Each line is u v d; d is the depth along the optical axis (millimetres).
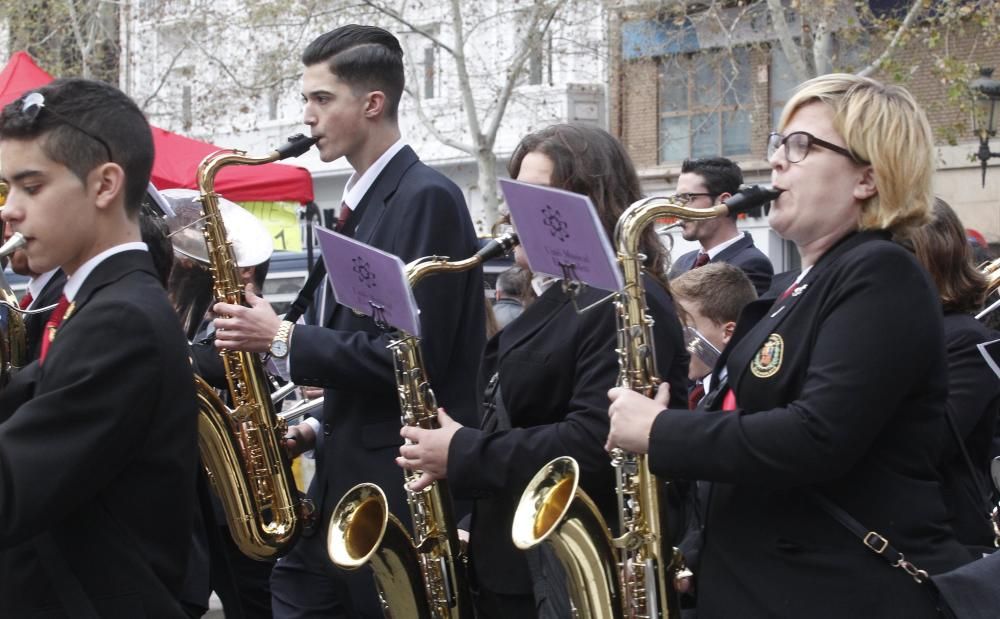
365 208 4023
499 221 4051
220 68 20438
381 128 4059
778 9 14234
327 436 3996
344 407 3938
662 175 19500
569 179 3359
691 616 3129
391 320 3389
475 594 3514
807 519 2660
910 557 2600
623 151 3451
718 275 4551
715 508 2844
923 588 2578
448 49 17750
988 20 14055
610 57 19250
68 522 2557
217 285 4098
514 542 2971
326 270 3848
